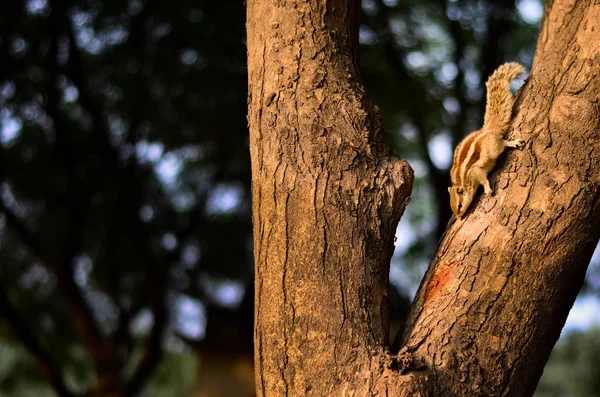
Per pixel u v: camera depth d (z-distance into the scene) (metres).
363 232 4.20
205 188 14.07
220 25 12.72
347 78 4.46
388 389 3.91
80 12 13.30
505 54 13.59
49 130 13.59
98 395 13.18
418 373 3.99
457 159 5.49
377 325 4.15
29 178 13.42
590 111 4.33
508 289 4.21
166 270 13.70
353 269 4.16
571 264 4.23
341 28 4.54
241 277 14.32
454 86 13.77
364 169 4.28
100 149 13.16
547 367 18.44
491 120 5.12
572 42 4.63
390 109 13.47
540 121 4.52
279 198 4.26
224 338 12.95
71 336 14.84
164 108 13.16
